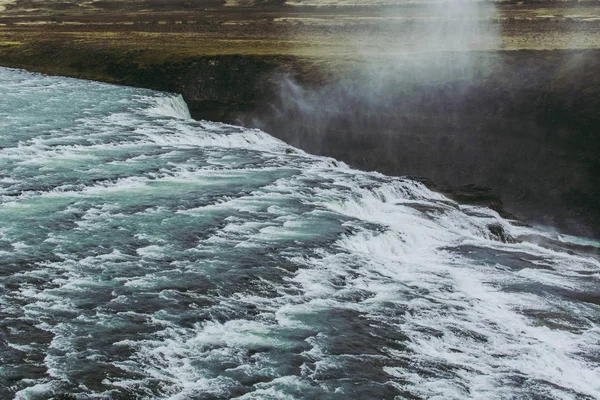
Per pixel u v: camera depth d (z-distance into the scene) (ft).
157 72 289.53
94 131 198.59
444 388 92.17
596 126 211.20
